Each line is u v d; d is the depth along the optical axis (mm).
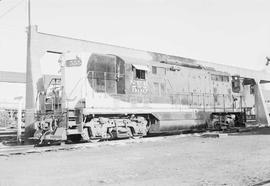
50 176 6617
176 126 16719
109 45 20156
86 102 13125
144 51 22141
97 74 13781
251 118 33375
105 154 9945
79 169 7379
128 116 14758
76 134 13492
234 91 22344
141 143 13117
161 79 16547
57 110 13062
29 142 14805
